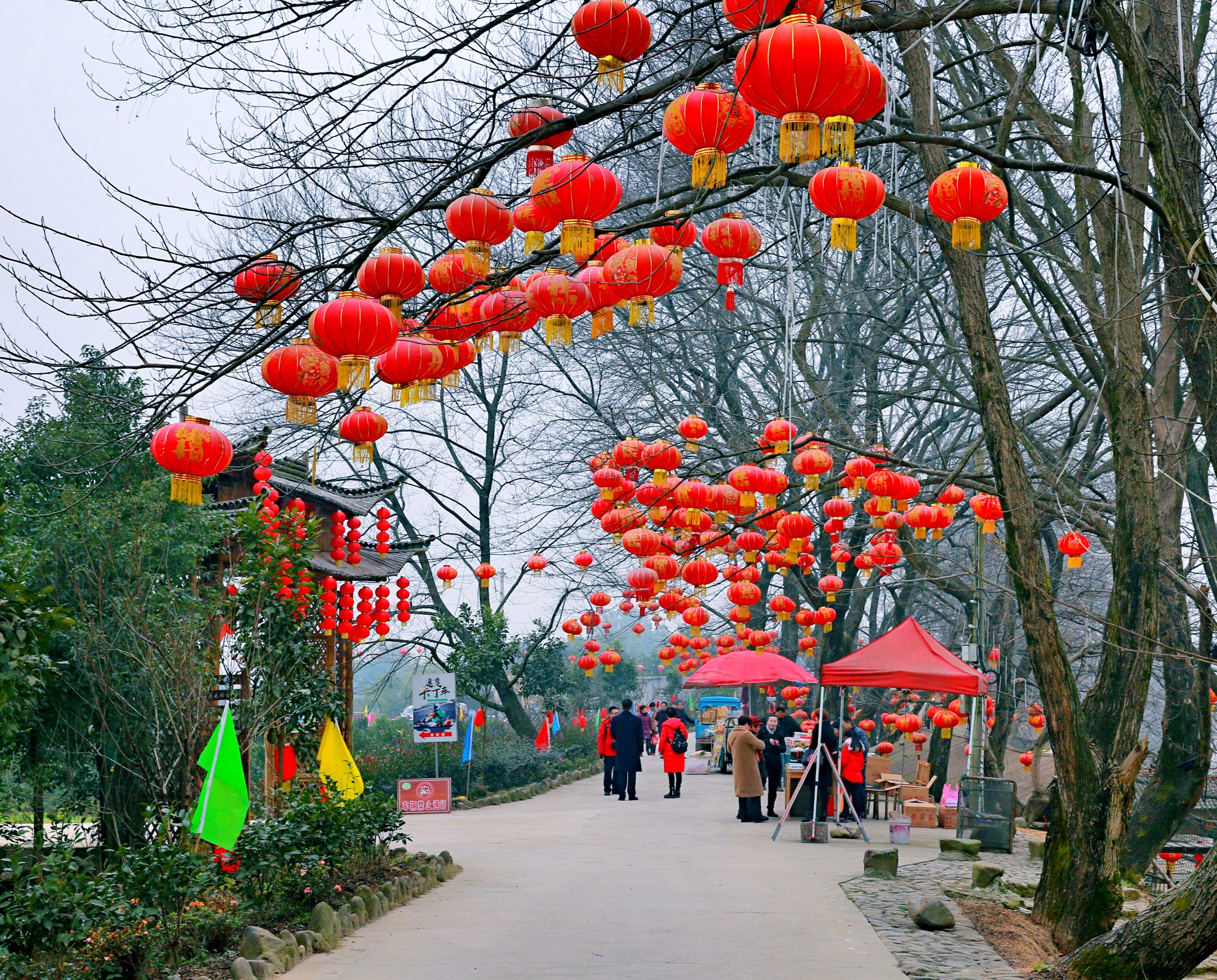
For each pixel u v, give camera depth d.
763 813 21.31
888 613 35.66
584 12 6.48
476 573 23.67
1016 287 15.28
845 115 5.88
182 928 8.58
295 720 13.25
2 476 12.77
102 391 12.89
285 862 9.92
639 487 14.93
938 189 7.50
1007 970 8.30
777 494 12.30
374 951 9.09
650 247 7.23
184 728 11.49
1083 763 9.81
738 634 17.00
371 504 19.16
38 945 7.65
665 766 25.86
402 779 21.75
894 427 26.45
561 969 8.40
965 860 14.50
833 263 22.97
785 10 5.68
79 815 13.22
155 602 12.51
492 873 13.50
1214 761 18.25
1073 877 9.78
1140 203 11.38
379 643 31.69
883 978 8.06
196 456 7.52
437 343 7.52
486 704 32.06
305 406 6.87
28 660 8.89
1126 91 11.75
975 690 16.81
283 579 12.95
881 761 25.67
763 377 28.34
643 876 13.21
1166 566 12.15
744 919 10.40
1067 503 15.27
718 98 6.30
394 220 7.34
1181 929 7.84
